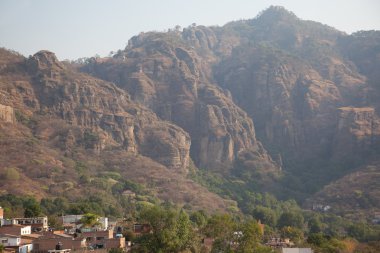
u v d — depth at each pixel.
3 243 162.50
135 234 185.50
